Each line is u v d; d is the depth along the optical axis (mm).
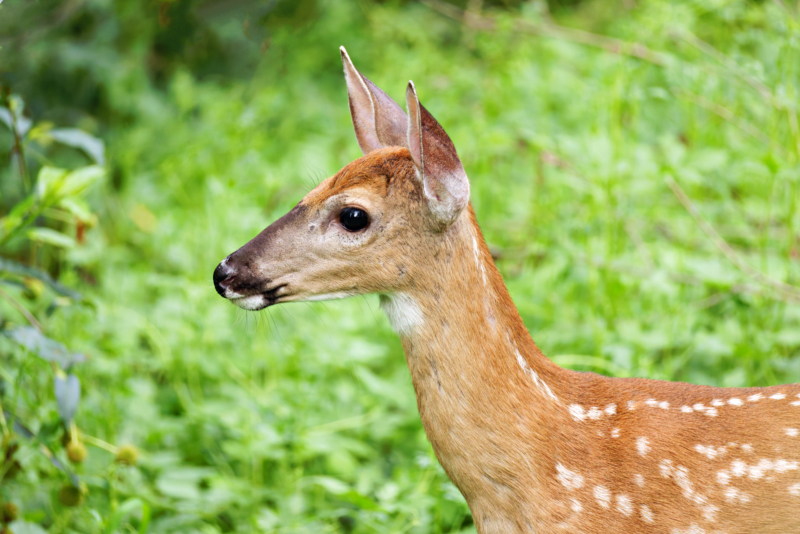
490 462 6508
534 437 6496
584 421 6633
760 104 12828
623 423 6594
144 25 17141
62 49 15930
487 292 6551
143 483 9328
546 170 13477
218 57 18266
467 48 18484
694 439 6469
